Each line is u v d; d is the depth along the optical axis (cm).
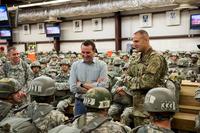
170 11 1427
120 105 559
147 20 1510
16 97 279
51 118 260
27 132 224
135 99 353
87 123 231
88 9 1575
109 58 1137
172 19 1423
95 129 225
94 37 1753
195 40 1364
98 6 1531
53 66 1024
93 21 1741
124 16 1600
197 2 1251
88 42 399
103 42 1712
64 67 694
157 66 338
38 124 255
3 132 213
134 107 355
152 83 338
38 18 1838
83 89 388
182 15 1397
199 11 1336
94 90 246
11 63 552
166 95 221
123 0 1427
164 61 348
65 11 1684
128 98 547
